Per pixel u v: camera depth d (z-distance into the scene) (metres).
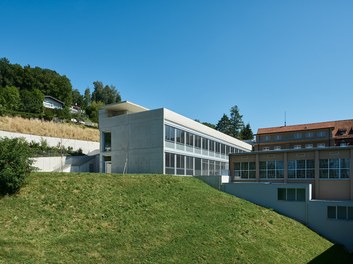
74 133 59.03
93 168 44.50
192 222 19.39
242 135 108.12
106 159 38.78
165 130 33.75
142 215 18.66
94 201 19.02
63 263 12.39
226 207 24.25
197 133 41.88
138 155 34.72
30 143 45.16
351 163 28.00
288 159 32.22
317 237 24.19
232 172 36.22
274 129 68.50
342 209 25.25
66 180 21.22
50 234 14.49
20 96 67.12
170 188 25.25
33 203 17.09
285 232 22.36
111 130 37.53
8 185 17.28
